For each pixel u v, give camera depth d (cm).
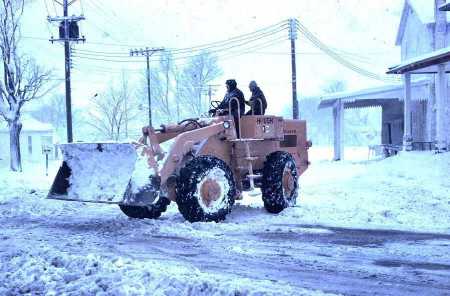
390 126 3331
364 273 592
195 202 889
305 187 1528
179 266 602
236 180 1026
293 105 3512
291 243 750
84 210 1113
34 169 3156
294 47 3528
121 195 862
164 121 6706
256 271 602
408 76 2166
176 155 898
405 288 538
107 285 522
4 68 3125
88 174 912
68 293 507
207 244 746
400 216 989
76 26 3284
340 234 814
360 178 1744
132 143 871
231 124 995
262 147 1073
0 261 629
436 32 2731
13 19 3238
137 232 828
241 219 961
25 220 978
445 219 959
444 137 1917
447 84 2325
